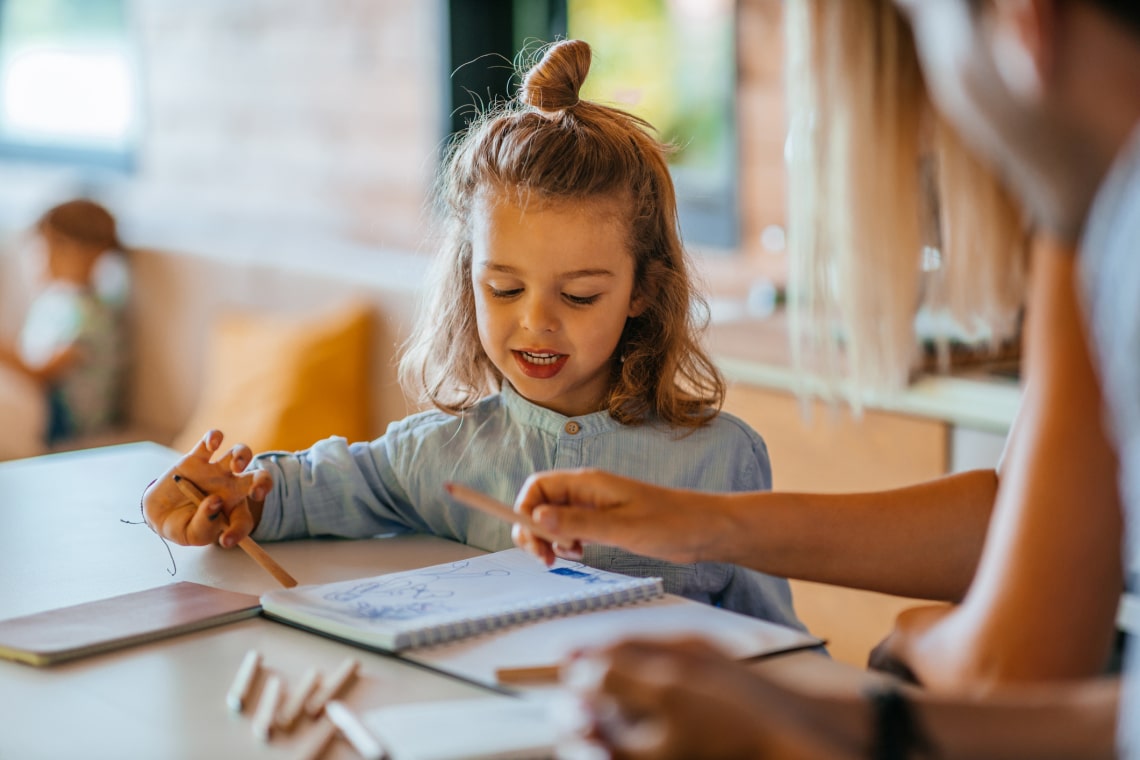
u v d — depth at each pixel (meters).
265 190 3.49
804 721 0.62
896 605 1.90
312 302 2.78
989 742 0.67
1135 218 0.53
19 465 1.47
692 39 2.52
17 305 3.58
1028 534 0.78
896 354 0.73
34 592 1.04
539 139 1.20
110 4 3.90
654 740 0.59
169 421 3.09
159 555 1.14
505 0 2.91
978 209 0.73
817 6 0.68
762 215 2.48
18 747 0.76
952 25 0.56
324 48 3.25
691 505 0.99
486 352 1.27
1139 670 0.59
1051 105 0.54
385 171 3.12
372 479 1.29
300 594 1.00
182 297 3.05
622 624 0.94
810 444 1.98
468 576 1.04
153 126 3.83
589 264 1.18
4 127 4.45
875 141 0.69
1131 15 0.52
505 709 0.78
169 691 0.84
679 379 1.36
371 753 0.72
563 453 1.27
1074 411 0.77
